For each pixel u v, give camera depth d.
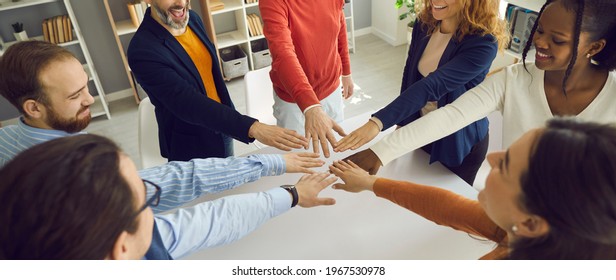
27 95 0.97
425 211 0.97
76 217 0.48
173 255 0.91
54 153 0.50
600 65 1.00
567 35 0.91
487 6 1.23
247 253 1.05
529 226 0.56
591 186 0.47
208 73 1.78
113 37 3.71
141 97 3.88
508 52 2.98
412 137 1.20
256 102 2.25
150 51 1.43
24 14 3.36
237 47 4.21
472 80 1.39
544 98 1.10
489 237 0.84
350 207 1.18
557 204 0.49
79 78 1.01
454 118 1.18
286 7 1.61
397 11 4.38
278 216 1.16
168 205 1.10
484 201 0.66
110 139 0.58
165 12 1.43
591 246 0.52
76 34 3.38
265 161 1.20
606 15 0.87
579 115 1.06
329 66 1.90
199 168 1.11
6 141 1.08
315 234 1.10
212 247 1.05
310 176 1.14
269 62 4.21
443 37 1.41
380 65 4.29
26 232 0.48
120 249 0.55
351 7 4.37
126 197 0.54
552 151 0.50
